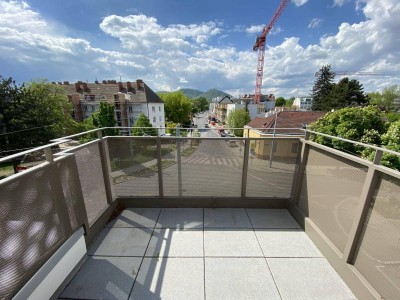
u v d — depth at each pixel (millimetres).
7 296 1228
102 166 2660
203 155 2865
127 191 2998
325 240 2096
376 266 1525
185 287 1746
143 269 1934
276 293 1698
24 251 1364
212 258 2078
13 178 1264
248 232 2500
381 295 1477
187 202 3008
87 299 1641
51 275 1604
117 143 2812
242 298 1651
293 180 2904
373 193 1564
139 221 2707
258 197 3000
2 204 1209
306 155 2592
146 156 2869
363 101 30078
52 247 1630
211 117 77750
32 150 1472
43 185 1542
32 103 16953
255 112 48750
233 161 2871
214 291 1711
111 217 2777
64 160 1806
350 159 1772
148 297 1653
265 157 2844
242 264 2006
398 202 1352
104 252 2150
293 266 1987
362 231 1665
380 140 7906
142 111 34938
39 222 1498
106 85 36906
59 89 24281
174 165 2896
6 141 15516
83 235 2066
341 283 1800
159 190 2979
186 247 2230
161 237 2393
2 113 15602
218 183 2959
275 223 2688
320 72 37812
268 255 2127
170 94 47375
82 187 2205
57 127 21016
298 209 2699
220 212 2922
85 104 32969
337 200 1978
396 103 41312
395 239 1380
